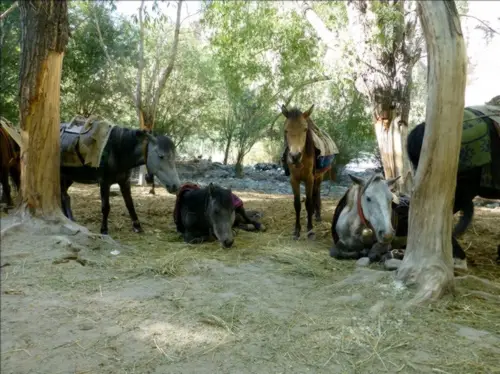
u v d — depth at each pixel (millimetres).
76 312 3662
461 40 3885
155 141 6324
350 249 5391
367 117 14516
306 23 11391
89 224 7281
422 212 4172
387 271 4566
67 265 4781
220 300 3969
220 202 5855
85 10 14195
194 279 4562
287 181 17406
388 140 8711
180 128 18797
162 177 6328
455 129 3975
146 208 9148
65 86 15078
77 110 15516
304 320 3572
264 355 3039
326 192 14344
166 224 7680
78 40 14406
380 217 4543
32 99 5543
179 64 16656
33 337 3238
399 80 8578
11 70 13445
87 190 11734
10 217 5758
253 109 18078
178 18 12008
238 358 3004
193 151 24672
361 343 3189
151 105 12484
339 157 15352
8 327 3365
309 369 2871
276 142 22672
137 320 3545
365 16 8586
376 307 3738
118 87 15492
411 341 3219
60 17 5559
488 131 4867
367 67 8672
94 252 5363
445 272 4059
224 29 12641
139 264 4977
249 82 15617
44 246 5184
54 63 5652
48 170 5777
